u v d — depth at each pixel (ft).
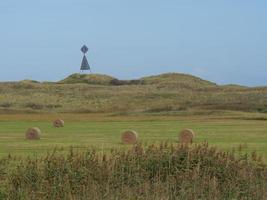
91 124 599.98
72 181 141.69
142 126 553.23
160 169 151.53
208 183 141.69
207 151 157.07
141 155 155.12
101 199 135.03
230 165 152.35
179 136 363.97
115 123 618.85
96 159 151.12
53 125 557.33
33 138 391.04
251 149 292.20
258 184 144.66
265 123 595.47
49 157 157.17
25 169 145.69
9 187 139.13
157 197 135.23
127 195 136.36
